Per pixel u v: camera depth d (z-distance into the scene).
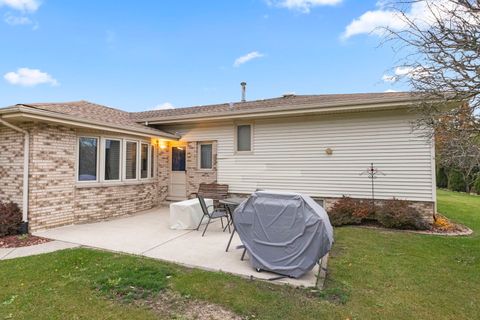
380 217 6.92
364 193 7.92
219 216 6.43
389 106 7.16
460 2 3.69
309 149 8.60
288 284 3.53
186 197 10.38
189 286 3.39
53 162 6.61
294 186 8.78
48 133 6.50
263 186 9.19
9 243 5.34
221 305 2.99
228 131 9.77
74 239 5.64
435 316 2.81
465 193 17.03
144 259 4.38
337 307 2.95
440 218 7.47
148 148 9.73
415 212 6.84
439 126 4.44
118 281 3.49
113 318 2.72
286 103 9.85
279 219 3.86
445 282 3.60
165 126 10.83
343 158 8.19
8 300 3.05
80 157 7.35
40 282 3.51
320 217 3.65
